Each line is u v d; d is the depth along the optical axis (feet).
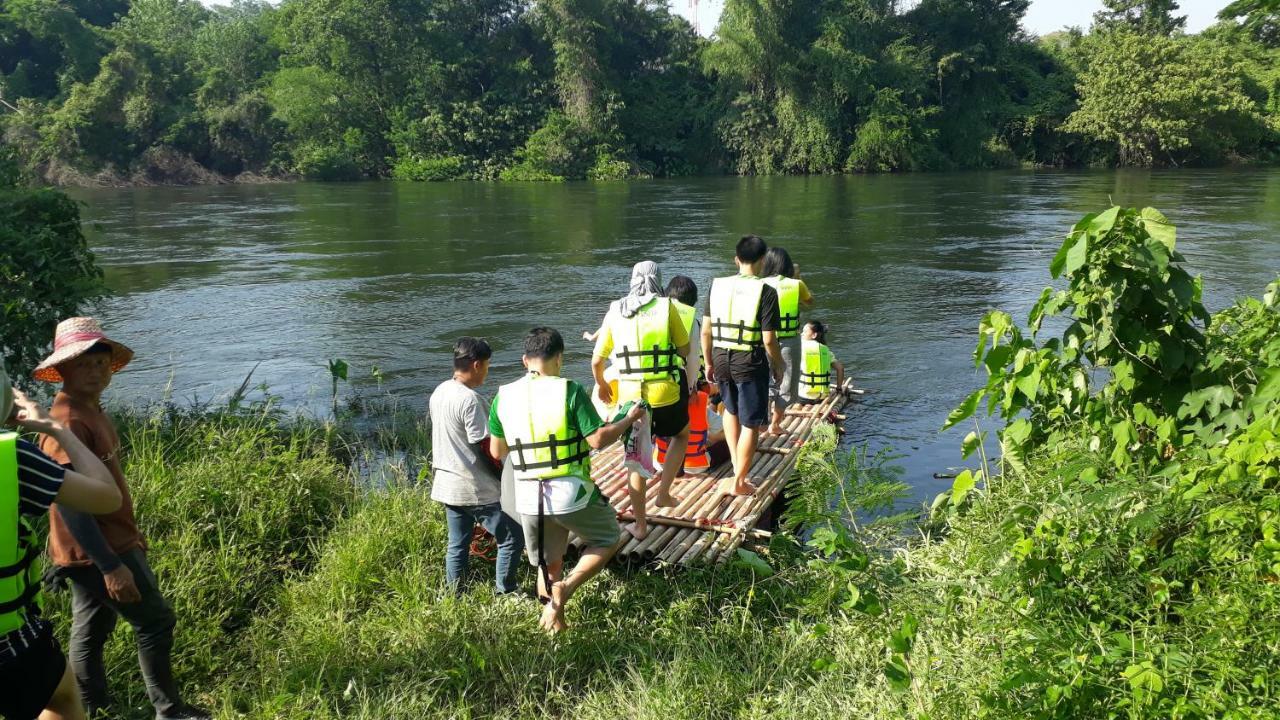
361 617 16.67
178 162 193.57
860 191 137.69
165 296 54.80
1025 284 55.88
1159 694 10.20
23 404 10.71
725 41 194.59
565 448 15.40
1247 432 11.88
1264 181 140.97
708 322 20.38
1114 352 15.34
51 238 26.96
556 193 145.48
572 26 195.21
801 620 16.03
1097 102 192.24
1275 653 10.44
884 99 188.96
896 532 17.95
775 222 94.43
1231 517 11.71
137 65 196.75
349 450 27.14
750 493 21.01
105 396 33.86
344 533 19.79
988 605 12.90
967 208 106.93
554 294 54.54
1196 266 58.13
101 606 13.15
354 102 205.87
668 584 17.53
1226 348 15.19
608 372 20.38
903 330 43.57
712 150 203.10
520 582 18.12
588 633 15.97
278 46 228.43
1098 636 10.92
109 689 14.32
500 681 14.84
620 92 202.90
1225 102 183.42
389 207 120.88
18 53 221.66
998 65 208.95
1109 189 129.80
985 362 15.92
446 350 41.16
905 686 11.37
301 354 40.78
